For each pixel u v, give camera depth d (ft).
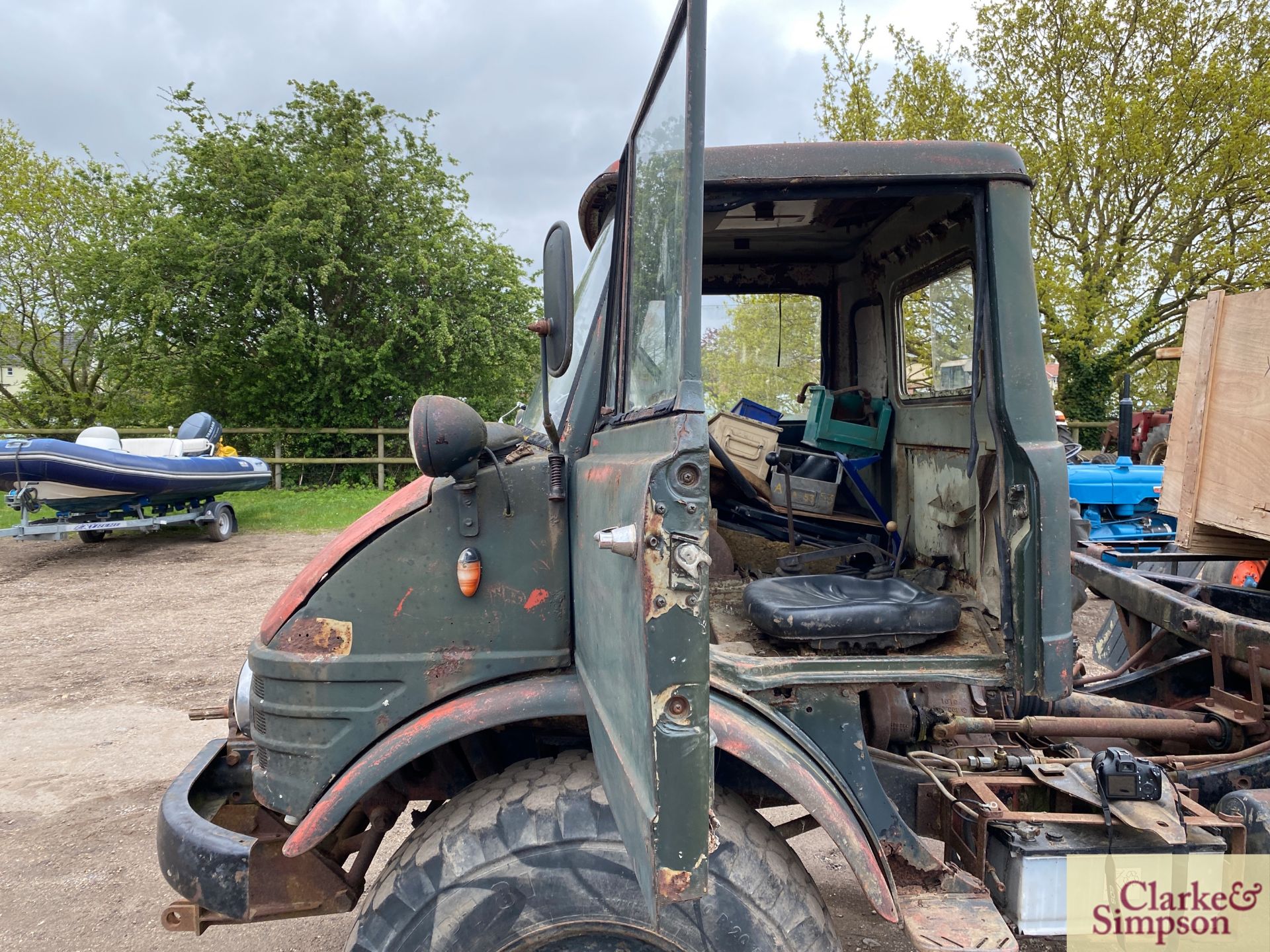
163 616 26.43
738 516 10.93
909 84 58.54
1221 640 10.01
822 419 10.98
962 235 8.80
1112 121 50.80
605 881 6.04
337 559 7.16
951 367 9.21
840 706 7.21
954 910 6.82
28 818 13.60
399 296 59.93
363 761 6.52
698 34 4.96
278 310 58.85
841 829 6.07
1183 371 10.87
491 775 7.36
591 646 6.21
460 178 63.93
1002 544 7.13
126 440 41.34
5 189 65.82
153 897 11.45
